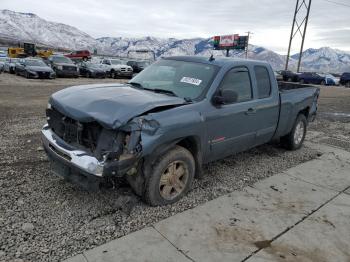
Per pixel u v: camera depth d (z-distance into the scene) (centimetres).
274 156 629
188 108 399
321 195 461
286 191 467
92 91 421
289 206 421
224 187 466
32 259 289
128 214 371
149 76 500
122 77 2880
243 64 501
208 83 442
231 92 427
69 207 379
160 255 306
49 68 2289
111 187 407
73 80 2308
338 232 366
